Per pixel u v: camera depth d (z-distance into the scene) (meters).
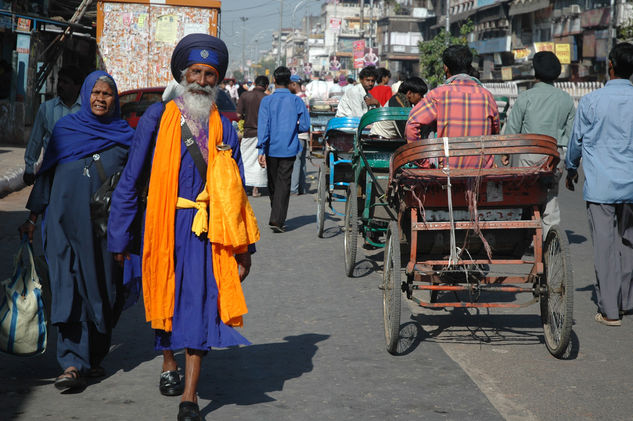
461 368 4.91
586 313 6.39
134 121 15.54
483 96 5.59
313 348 5.33
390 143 7.63
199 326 3.85
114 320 4.66
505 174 5.05
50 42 20.59
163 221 3.86
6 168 13.75
